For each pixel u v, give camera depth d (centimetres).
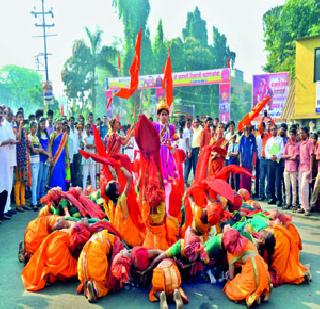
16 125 838
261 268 402
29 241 500
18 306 399
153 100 2288
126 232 477
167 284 394
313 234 659
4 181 736
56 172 933
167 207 513
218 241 417
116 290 434
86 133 1027
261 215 521
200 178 539
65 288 445
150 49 3844
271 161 904
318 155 791
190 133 1260
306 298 421
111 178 527
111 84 2427
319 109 1691
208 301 412
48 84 2491
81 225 446
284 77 2002
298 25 2608
